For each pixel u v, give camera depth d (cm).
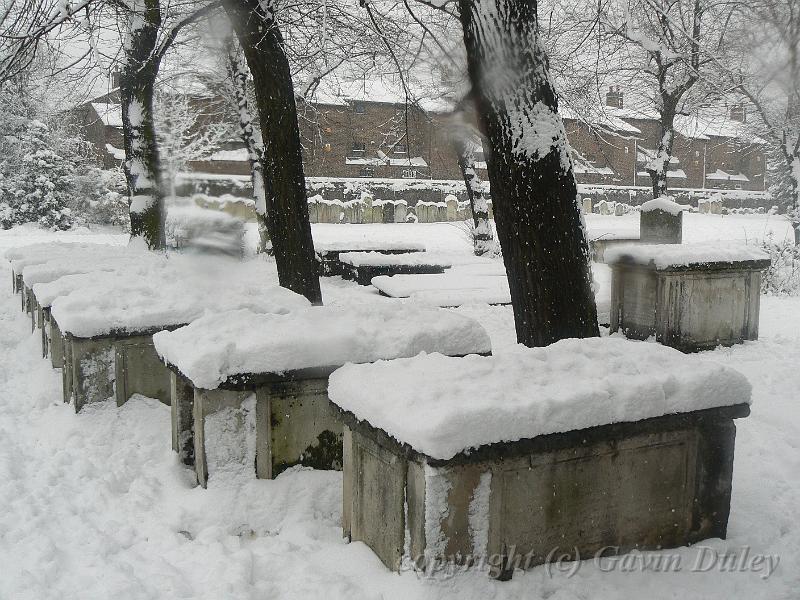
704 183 4847
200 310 649
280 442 478
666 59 1616
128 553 404
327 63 1426
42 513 448
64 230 3247
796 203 2044
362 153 4169
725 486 406
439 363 407
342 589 351
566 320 582
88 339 617
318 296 849
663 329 894
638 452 382
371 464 383
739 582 367
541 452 356
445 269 1558
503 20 564
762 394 689
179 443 532
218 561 381
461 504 343
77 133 3516
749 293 923
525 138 572
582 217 595
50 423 621
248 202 2642
